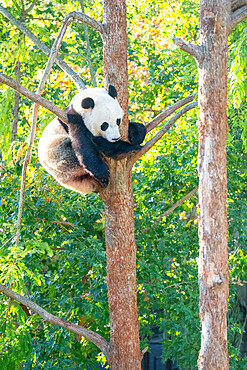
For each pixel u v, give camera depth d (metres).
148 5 17.91
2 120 13.28
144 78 17.19
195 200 13.99
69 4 15.98
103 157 7.57
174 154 13.16
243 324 16.83
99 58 16.11
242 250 13.57
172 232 13.11
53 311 11.31
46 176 11.54
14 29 15.27
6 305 9.17
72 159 7.84
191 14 15.55
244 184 13.52
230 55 9.76
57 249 12.08
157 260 12.04
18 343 9.32
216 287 6.59
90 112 6.97
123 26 7.84
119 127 7.45
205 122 6.64
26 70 17.00
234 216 12.75
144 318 12.56
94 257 10.62
